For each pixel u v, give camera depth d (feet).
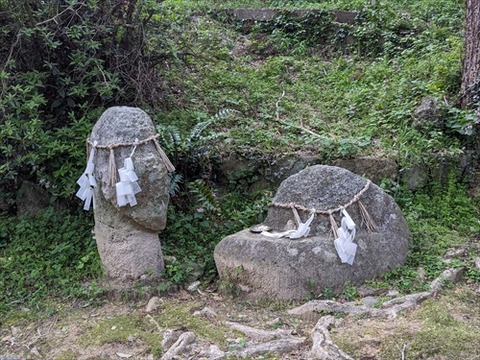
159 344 11.39
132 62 17.56
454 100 21.35
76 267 14.43
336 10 30.89
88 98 16.99
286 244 13.17
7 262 14.53
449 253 14.88
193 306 12.98
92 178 13.42
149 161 13.09
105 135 13.30
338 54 29.27
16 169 16.26
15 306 13.29
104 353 11.33
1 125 15.25
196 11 31.45
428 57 24.84
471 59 20.99
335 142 18.65
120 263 13.61
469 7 21.07
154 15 19.10
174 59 19.12
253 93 23.47
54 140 15.83
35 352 11.57
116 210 13.39
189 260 14.90
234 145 18.56
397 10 31.19
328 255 13.07
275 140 19.11
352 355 10.61
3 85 15.06
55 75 16.61
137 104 17.54
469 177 18.72
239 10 32.04
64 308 13.17
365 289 13.03
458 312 12.12
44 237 15.61
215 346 11.29
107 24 16.85
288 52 29.37
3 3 15.90
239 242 13.61
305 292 12.91
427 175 18.25
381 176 18.07
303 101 24.13
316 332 11.30
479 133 19.54
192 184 16.85
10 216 16.94
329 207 13.85
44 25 16.19
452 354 10.58
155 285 13.62
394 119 20.68
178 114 19.65
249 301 13.21
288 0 34.71
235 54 28.53
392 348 10.72
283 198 14.48
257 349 10.97
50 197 16.80
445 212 17.15
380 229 14.12
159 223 13.57
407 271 13.69
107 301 13.38
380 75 25.02
